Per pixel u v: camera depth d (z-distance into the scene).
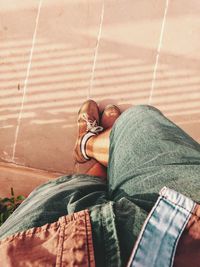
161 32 2.14
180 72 2.15
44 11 2.14
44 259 0.71
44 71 2.14
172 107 2.14
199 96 2.14
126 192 1.05
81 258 0.71
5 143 2.15
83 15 2.14
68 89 2.14
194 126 2.14
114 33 2.14
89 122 2.06
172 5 2.14
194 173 0.99
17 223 0.96
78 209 0.99
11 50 2.14
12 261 0.72
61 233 0.77
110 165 1.32
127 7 2.14
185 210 0.81
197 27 2.15
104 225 0.80
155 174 1.04
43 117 2.15
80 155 2.07
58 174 2.13
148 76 2.14
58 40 2.14
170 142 1.15
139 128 1.26
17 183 2.12
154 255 0.73
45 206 1.00
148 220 0.79
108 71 2.14
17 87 2.14
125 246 0.78
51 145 2.15
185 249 0.76
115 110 2.09
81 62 2.14
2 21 2.14
